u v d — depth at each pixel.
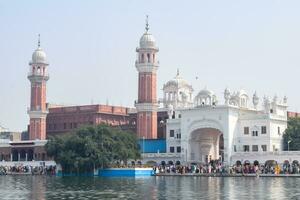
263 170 129.12
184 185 84.62
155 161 163.62
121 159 139.62
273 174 123.50
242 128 156.62
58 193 66.88
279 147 155.75
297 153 141.75
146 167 136.38
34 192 68.81
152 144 171.62
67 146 139.62
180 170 136.12
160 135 190.00
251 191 70.00
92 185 85.06
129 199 58.16
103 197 60.72
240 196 61.75
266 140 152.38
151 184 88.00
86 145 135.38
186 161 158.75
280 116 157.00
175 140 166.00
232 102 169.62
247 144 155.38
